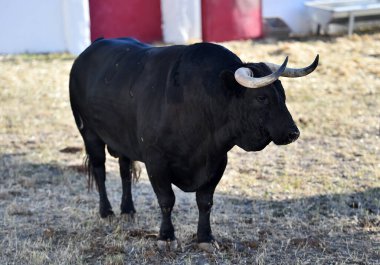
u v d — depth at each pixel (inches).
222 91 225.6
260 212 302.8
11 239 271.7
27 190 334.6
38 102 521.7
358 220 290.0
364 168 367.9
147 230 275.3
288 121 217.6
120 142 269.0
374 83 567.8
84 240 267.3
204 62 233.3
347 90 546.9
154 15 746.8
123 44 277.7
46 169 370.3
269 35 750.5
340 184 340.8
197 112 231.5
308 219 292.8
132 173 314.5
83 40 701.9
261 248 258.8
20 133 443.5
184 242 262.4
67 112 496.7
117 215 295.7
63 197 325.1
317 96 529.7
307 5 766.5
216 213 299.7
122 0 732.0
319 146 413.4
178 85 234.8
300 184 343.3
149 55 256.2
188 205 311.3
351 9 737.0
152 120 241.1
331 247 261.6
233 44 707.4
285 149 408.8
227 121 228.2
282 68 206.2
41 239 270.2
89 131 290.2
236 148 411.8
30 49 711.1
